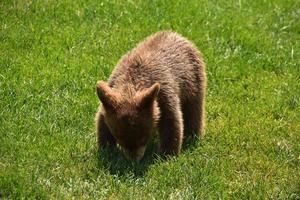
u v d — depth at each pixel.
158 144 12.36
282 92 15.14
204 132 13.37
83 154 11.96
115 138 11.78
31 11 17.17
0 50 15.39
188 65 12.77
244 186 11.52
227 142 12.99
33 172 11.17
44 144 12.09
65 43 15.99
